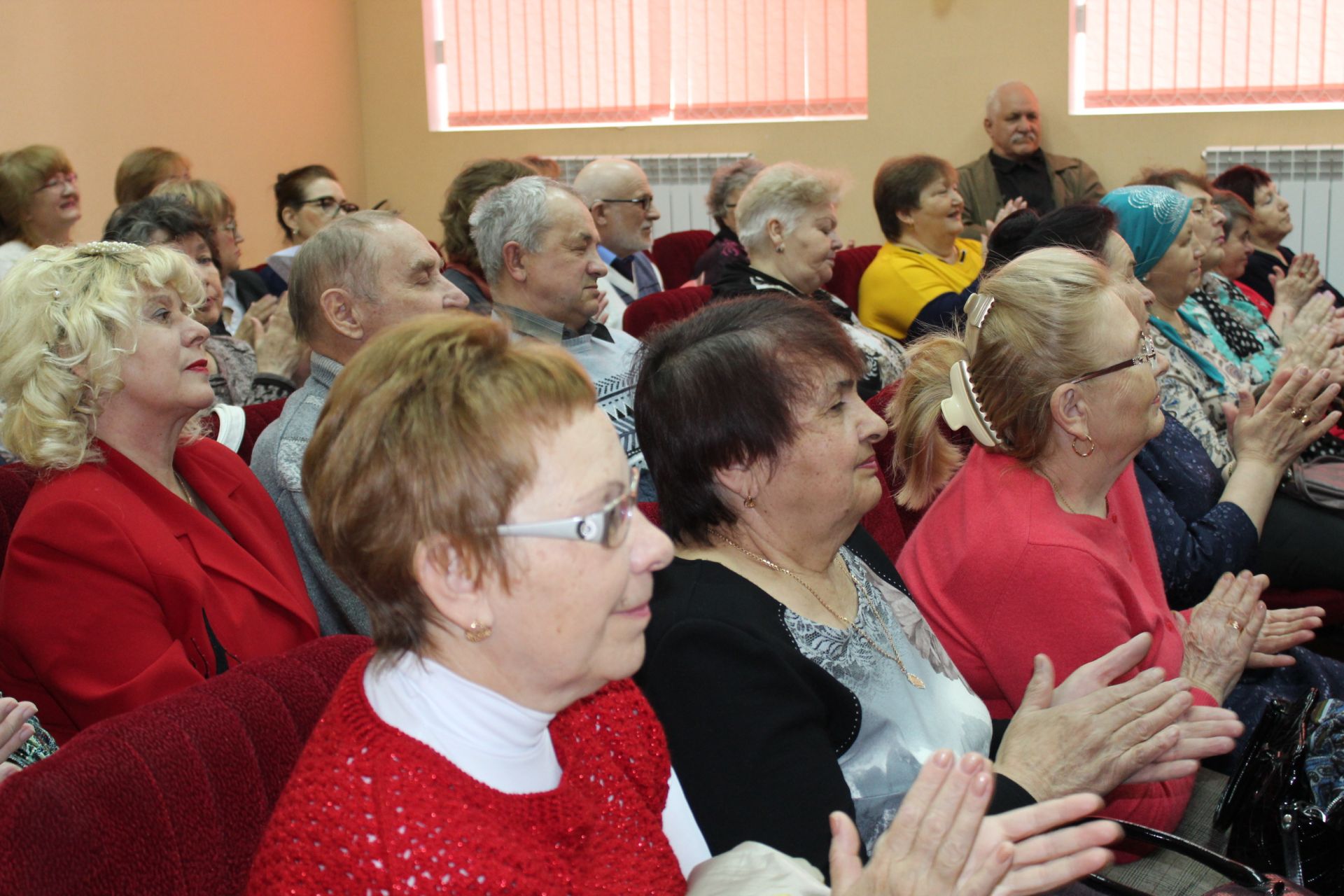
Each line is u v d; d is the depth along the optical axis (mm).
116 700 1533
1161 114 6469
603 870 953
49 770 888
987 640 1594
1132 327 1638
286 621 1796
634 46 7207
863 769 1310
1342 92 6285
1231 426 2314
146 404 1712
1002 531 1605
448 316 915
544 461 848
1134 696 1309
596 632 874
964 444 1993
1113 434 1649
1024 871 920
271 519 1937
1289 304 4121
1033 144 6270
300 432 2113
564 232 2758
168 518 1699
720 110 7152
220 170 6375
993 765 1310
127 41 5680
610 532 863
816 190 3646
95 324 1628
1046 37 6508
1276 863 1519
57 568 1562
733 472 1333
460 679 888
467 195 3467
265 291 4344
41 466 1627
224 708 1028
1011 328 1653
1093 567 1569
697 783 1205
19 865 842
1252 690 1975
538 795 903
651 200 4488
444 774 853
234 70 6453
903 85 6770
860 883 904
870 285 4262
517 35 7395
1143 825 1551
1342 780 1475
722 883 995
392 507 842
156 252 1734
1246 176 5109
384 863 816
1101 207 2445
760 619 1266
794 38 6961
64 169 4078
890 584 1543
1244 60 6383
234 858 980
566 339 2852
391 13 7504
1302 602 2674
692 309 3488
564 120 7402
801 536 1361
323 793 841
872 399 2234
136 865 903
